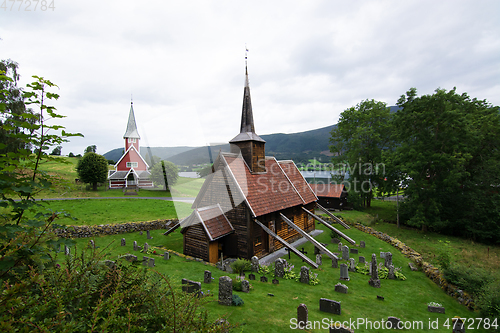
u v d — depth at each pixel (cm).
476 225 3341
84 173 4631
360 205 4541
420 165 3294
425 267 1950
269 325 1013
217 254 1922
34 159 395
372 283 1628
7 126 366
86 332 379
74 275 428
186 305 475
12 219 393
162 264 1695
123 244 2130
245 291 1323
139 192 4425
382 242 2672
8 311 323
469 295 1502
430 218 3478
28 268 397
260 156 2302
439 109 3353
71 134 408
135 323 430
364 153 4431
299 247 2412
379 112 4506
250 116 2230
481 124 3516
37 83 390
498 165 3316
